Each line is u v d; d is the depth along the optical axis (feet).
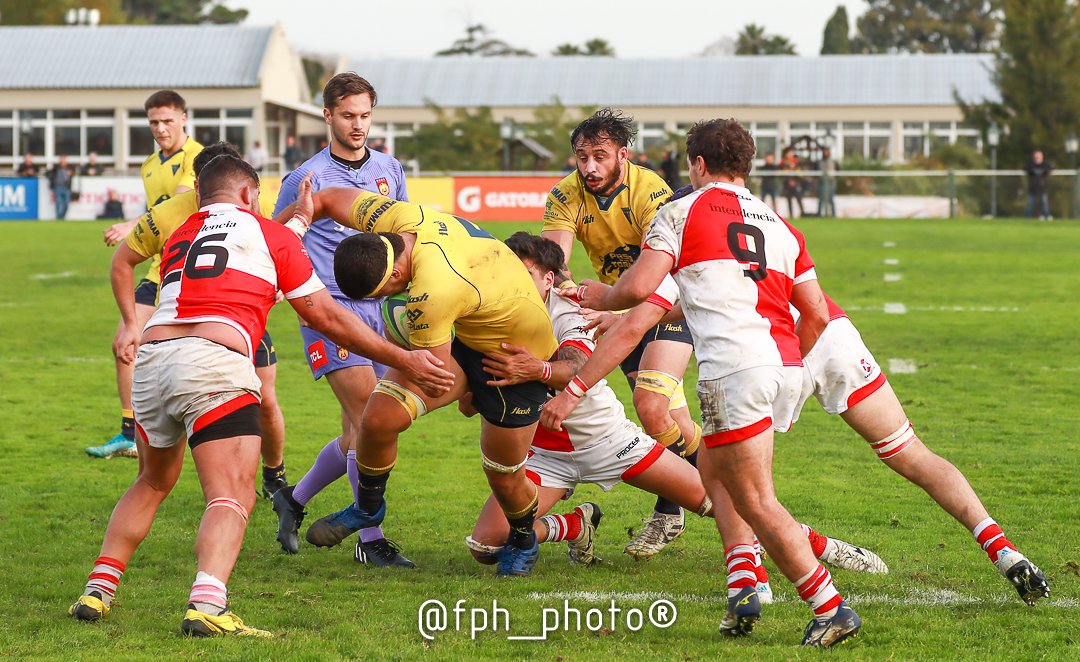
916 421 58.34
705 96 336.08
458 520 42.50
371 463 35.50
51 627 30.60
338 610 32.32
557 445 36.91
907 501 43.83
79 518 42.09
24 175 225.15
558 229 42.65
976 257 139.33
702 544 39.75
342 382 39.27
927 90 334.44
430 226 33.60
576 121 305.53
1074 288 113.19
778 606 32.73
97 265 134.72
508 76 345.51
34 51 317.42
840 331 33.71
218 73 311.27
